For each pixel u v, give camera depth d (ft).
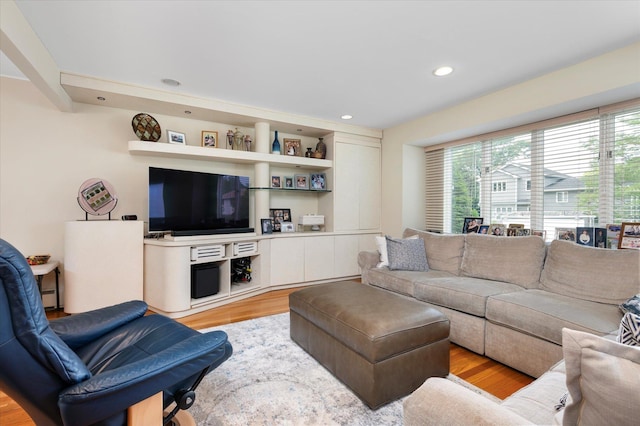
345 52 7.89
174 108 11.21
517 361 6.40
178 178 11.06
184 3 6.02
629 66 7.46
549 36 7.11
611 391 1.77
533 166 10.72
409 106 11.98
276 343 7.76
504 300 6.69
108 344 4.82
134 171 11.47
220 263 11.73
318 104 11.82
